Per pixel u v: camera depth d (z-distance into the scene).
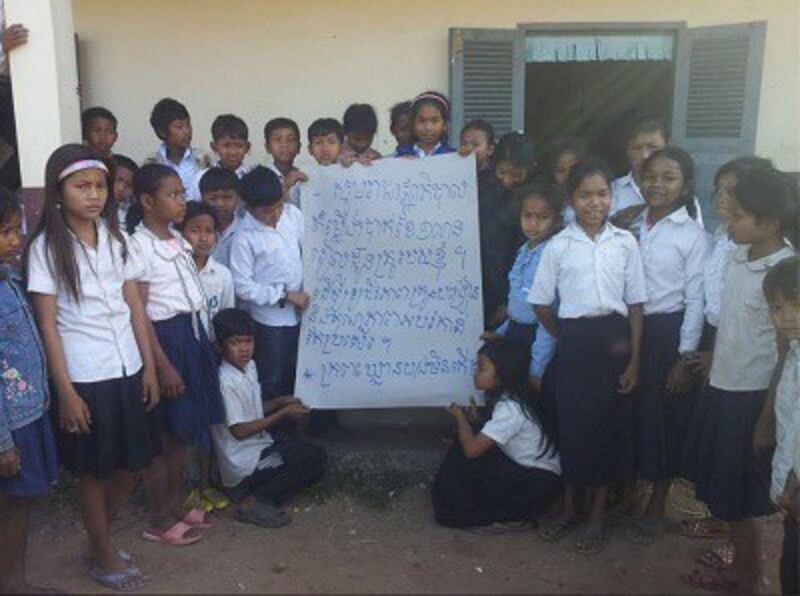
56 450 2.83
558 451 3.35
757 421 2.78
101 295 2.81
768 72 5.66
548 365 3.38
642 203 3.51
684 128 5.68
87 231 2.83
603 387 3.14
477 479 3.38
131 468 2.89
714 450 2.87
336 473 3.81
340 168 3.69
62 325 2.78
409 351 3.78
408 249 3.74
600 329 3.13
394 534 3.37
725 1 5.61
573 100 6.97
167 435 3.26
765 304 2.71
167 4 5.54
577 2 5.62
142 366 2.97
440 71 5.69
